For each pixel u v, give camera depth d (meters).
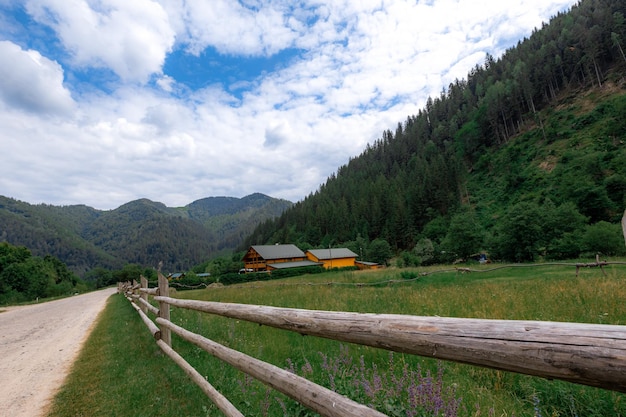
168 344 5.52
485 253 50.09
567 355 0.71
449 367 3.55
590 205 49.25
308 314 1.72
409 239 86.00
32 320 13.21
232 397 3.25
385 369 3.70
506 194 78.44
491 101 119.56
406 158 152.38
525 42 149.88
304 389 1.59
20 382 4.72
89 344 6.99
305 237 107.12
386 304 7.60
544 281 10.16
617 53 94.25
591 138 76.12
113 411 3.40
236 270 79.06
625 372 0.61
